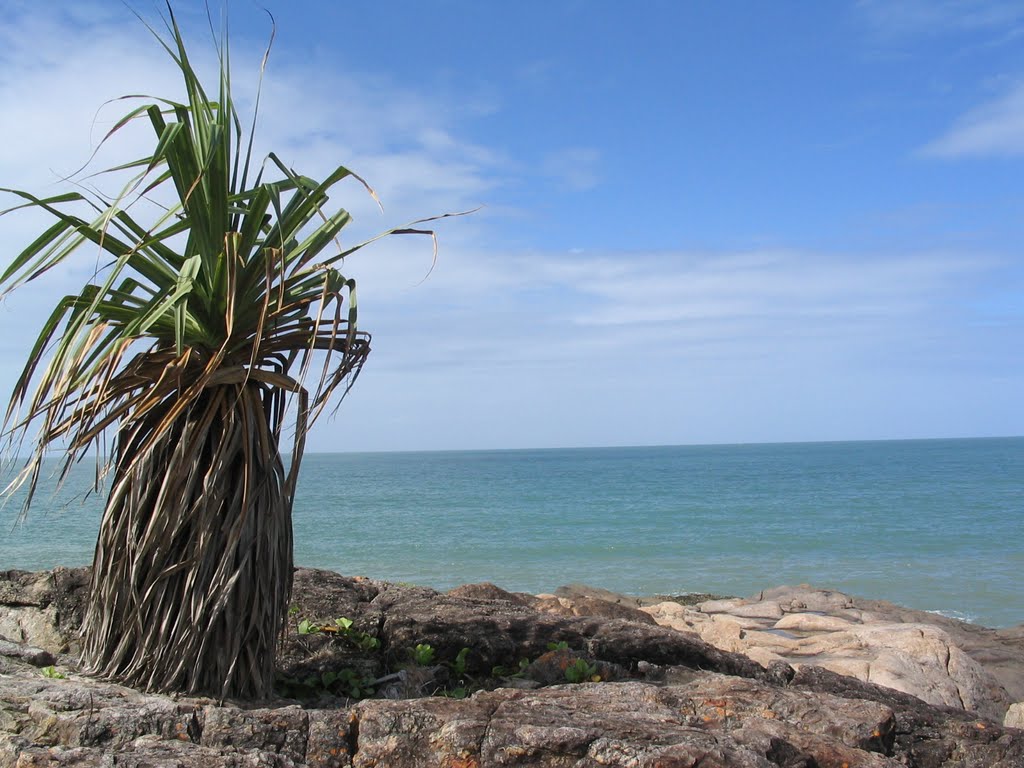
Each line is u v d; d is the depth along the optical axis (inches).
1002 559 1182.3
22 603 252.4
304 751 167.3
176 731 168.6
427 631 255.8
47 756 153.6
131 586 196.5
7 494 179.8
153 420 207.0
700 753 157.8
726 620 574.2
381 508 2076.8
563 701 189.5
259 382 210.5
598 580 1013.2
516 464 6884.8
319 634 253.8
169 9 191.3
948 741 198.1
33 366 192.7
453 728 166.9
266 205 195.6
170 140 176.9
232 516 198.8
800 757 171.2
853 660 442.6
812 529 1556.3
